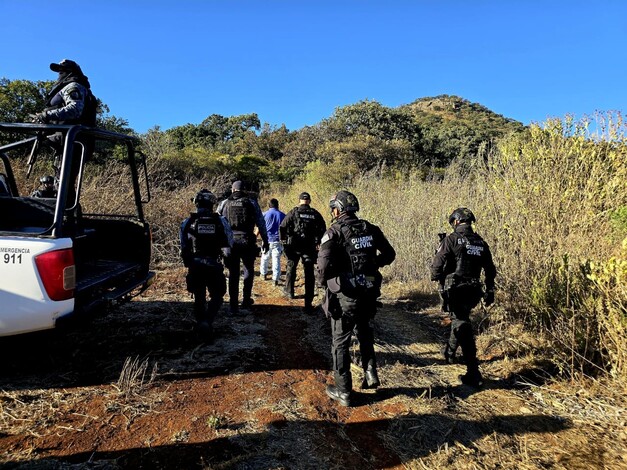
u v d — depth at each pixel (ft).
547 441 9.99
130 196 28.76
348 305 11.09
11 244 9.96
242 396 11.37
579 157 19.44
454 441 9.96
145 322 16.28
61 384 11.33
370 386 11.95
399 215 28.81
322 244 11.42
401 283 24.25
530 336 15.64
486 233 19.99
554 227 17.57
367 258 11.37
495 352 15.08
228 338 15.44
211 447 9.16
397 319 18.70
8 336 10.09
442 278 13.01
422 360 14.57
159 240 29.12
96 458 8.54
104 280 12.89
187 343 14.58
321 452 9.34
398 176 48.03
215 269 14.85
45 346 12.92
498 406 11.53
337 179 61.31
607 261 13.65
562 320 13.82
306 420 10.49
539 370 13.64
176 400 10.91
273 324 17.31
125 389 11.05
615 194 18.69
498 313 17.02
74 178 15.44
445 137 116.78
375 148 79.61
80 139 14.99
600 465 9.08
